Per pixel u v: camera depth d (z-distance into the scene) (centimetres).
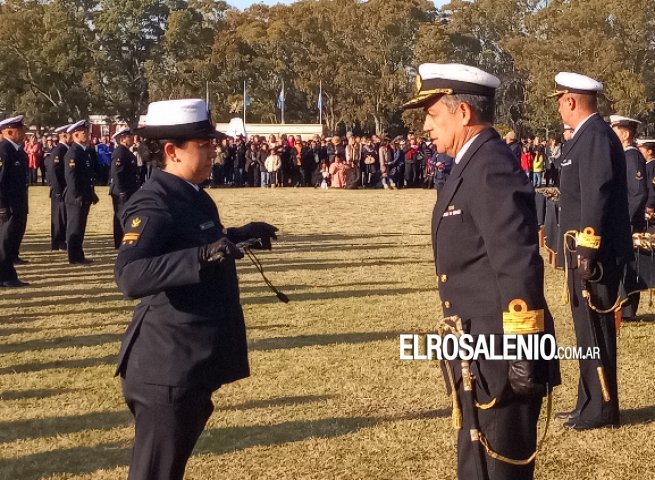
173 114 392
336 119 7625
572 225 594
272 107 7469
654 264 888
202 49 7431
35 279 1234
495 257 359
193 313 380
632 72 6200
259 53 7388
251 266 1315
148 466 379
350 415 633
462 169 376
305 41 7250
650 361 757
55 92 6625
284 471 539
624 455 554
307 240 1642
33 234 1806
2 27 6334
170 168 398
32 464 557
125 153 1469
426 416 628
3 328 919
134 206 383
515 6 7800
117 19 7012
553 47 6275
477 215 366
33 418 642
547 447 569
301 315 953
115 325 927
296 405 655
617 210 577
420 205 2450
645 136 6569
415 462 548
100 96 6738
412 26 7088
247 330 884
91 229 1869
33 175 3384
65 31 6412
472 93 379
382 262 1348
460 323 375
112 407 664
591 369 594
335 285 1141
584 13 6197
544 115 6319
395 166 3231
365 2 7094
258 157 3331
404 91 7019
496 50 7944
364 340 838
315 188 3250
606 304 583
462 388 381
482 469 369
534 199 371
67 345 845
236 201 2592
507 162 368
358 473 534
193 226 386
